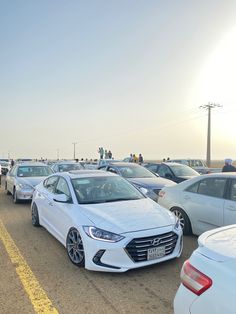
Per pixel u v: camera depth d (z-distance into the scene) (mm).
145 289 4234
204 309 2211
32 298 4016
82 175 6629
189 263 2492
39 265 5148
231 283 2113
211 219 6312
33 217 7867
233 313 2027
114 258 4531
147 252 4629
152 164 14516
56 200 5871
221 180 6406
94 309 3736
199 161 25031
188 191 6980
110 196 6004
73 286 4344
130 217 4984
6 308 3777
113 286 4332
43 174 12430
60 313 3656
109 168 12039
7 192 13867
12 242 6438
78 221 5086
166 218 5164
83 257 4906
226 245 2525
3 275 4762
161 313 3637
